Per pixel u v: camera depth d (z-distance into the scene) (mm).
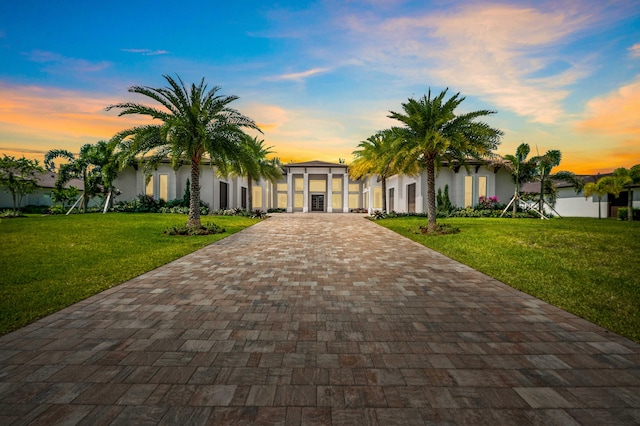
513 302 5520
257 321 4605
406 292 6098
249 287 6406
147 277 7176
